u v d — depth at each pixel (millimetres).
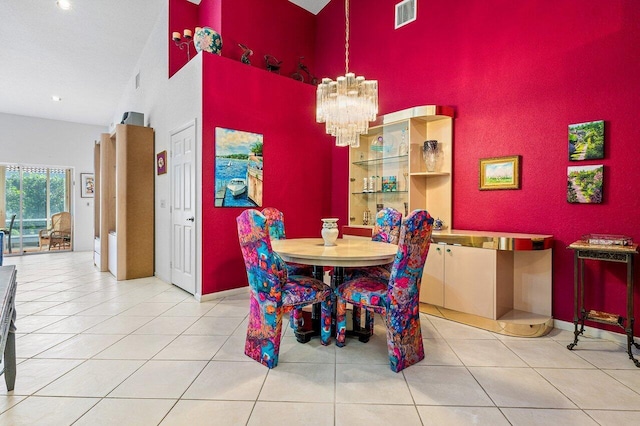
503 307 2918
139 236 4773
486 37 3305
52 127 8023
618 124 2547
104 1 4387
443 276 3104
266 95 4184
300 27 5121
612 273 2611
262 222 2082
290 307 2250
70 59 5637
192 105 3795
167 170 4438
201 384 1912
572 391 1863
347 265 2287
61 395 1791
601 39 2625
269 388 1878
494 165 3236
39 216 7934
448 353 2361
